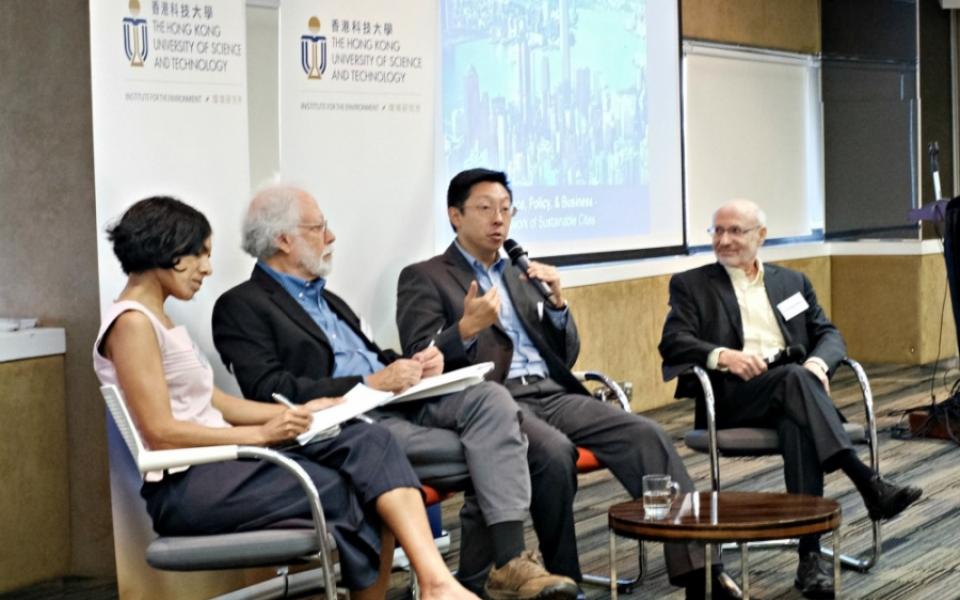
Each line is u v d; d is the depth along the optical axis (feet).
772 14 33.53
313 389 12.97
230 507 11.31
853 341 35.81
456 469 13.04
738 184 32.55
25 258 16.03
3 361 15.08
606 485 21.66
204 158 14.10
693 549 13.53
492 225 15.05
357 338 14.16
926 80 34.71
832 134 35.68
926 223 34.99
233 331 13.23
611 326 27.30
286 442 11.59
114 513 13.10
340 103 15.70
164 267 11.84
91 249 15.69
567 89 26.71
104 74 13.29
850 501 19.67
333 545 11.35
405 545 11.44
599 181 27.53
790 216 34.68
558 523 13.50
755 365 15.47
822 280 35.50
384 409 13.67
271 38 15.55
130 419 10.88
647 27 28.99
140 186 13.58
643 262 28.45
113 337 11.53
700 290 16.61
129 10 13.43
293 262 13.65
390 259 16.21
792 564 16.15
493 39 24.75
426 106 16.52
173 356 11.89
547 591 12.11
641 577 15.28
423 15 16.44
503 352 14.89
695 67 30.76
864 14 34.99
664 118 29.55
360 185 15.90
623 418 14.34
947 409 24.62
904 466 22.21
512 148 25.27
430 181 16.57
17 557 15.38
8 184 16.03
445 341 13.99
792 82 34.63
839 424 14.97
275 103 15.65
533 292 15.53
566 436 14.33
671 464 14.11
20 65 15.85
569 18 26.73
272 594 13.94
